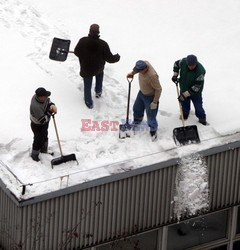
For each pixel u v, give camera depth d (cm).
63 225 1775
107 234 1856
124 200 1842
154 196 1886
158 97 1884
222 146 1930
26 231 1730
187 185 1908
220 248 2134
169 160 1862
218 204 2005
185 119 2034
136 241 1952
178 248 2053
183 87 1961
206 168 1931
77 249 1822
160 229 1981
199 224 2069
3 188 1739
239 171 1998
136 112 1969
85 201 1783
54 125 1812
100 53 1964
